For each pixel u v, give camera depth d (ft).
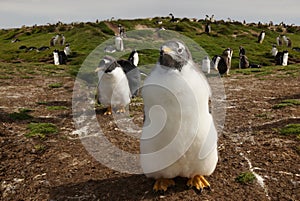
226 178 4.07
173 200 3.54
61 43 30.81
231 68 21.24
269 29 48.49
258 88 10.93
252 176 4.03
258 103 8.31
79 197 3.84
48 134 5.91
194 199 3.55
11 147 5.33
